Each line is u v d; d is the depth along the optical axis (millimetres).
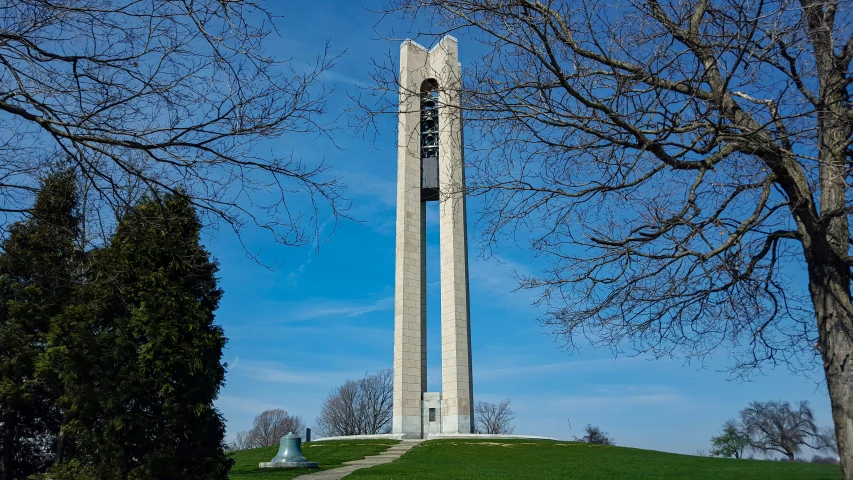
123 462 19078
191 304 21125
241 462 32375
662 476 22562
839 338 8211
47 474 19797
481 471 24828
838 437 8055
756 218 9180
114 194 8148
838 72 8289
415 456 32688
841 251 8438
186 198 8000
